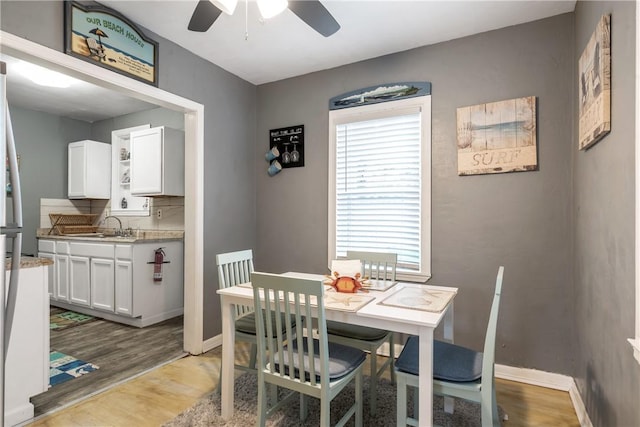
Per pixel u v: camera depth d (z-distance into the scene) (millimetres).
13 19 1771
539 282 2342
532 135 2340
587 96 1758
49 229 4434
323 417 1516
